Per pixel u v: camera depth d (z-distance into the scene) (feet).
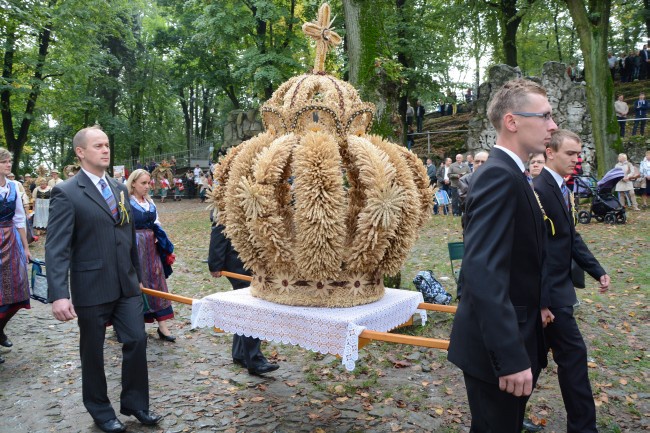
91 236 11.25
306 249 9.09
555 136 10.85
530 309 6.79
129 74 101.04
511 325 5.89
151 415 11.41
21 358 16.01
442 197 50.80
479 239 6.21
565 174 10.97
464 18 70.08
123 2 78.02
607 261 27.27
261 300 10.25
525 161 7.06
